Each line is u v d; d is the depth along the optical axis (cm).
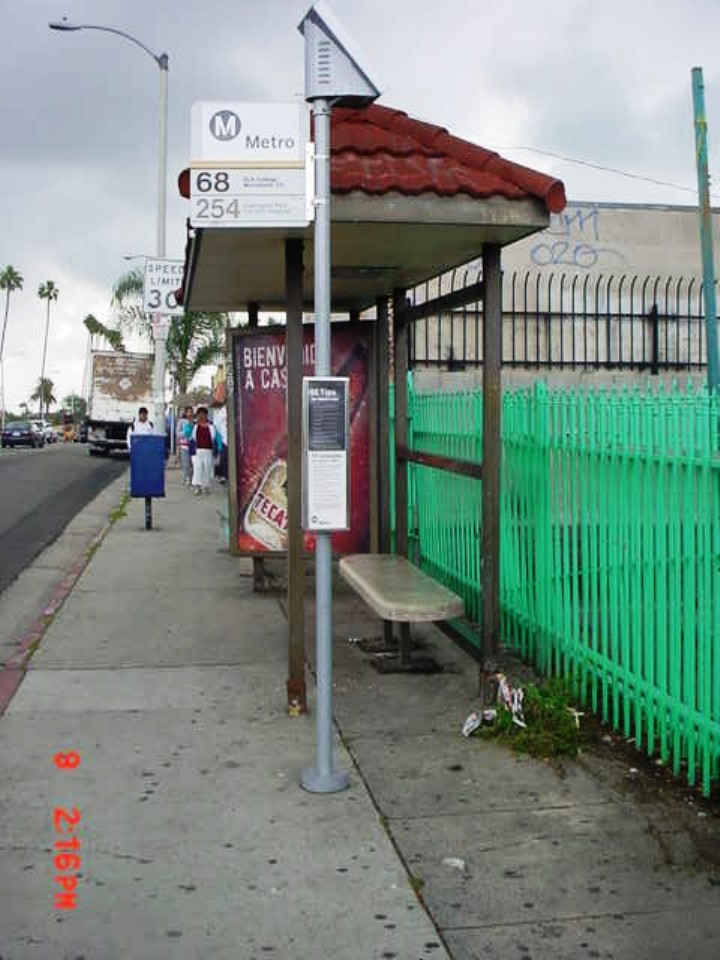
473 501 802
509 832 454
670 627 509
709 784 486
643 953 357
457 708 633
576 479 618
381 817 472
